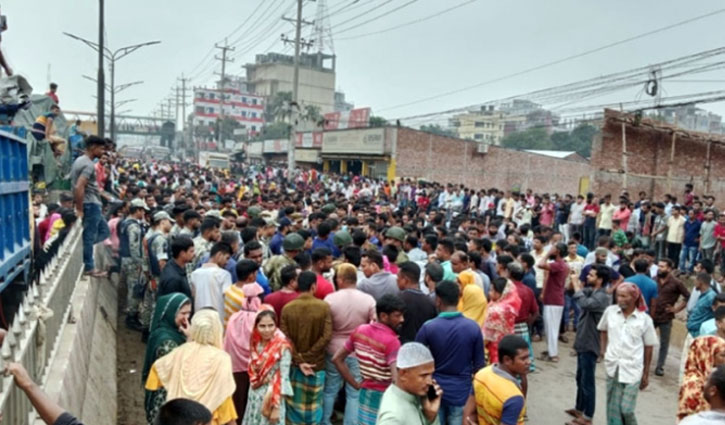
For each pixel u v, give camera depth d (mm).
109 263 12055
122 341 9328
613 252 11477
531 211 19750
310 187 29266
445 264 7898
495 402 4082
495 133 83125
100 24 25281
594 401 7176
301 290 6113
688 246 15117
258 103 118000
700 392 4828
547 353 9914
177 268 6500
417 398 3738
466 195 23078
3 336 3355
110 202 14938
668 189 22875
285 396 5602
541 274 10789
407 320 6070
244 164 54156
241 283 6219
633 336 6113
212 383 4359
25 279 6301
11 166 5590
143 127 110000
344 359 5535
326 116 53531
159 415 2646
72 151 15047
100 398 6762
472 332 5203
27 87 9445
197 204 13836
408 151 38062
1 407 3152
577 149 73125
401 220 13336
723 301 6008
